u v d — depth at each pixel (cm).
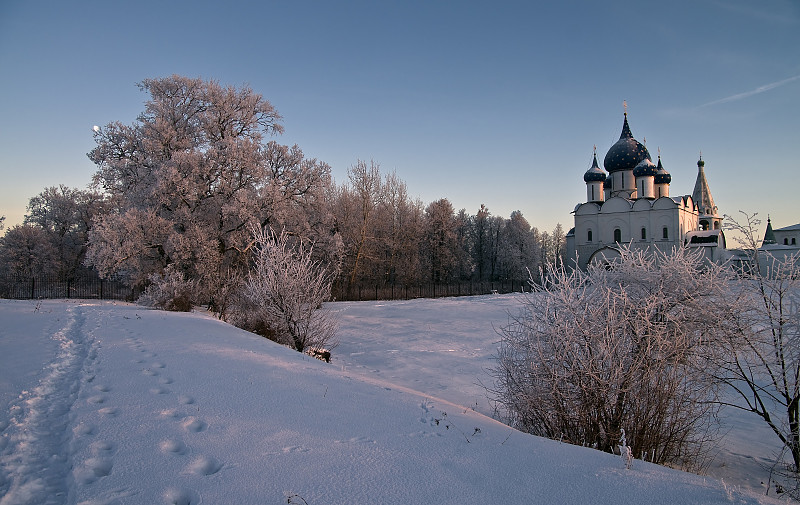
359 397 651
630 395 719
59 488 354
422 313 2875
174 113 3161
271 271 1337
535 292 822
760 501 392
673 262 833
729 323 814
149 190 2764
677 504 381
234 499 350
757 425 1051
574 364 709
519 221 7500
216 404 560
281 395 614
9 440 421
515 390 781
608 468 460
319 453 443
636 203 6388
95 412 508
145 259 2942
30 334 924
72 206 5028
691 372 805
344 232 4703
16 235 4316
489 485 405
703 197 7588
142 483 365
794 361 786
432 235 6353
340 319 2558
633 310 785
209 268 2455
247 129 3359
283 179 3325
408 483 396
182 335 1004
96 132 3066
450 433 541
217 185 3016
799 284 795
